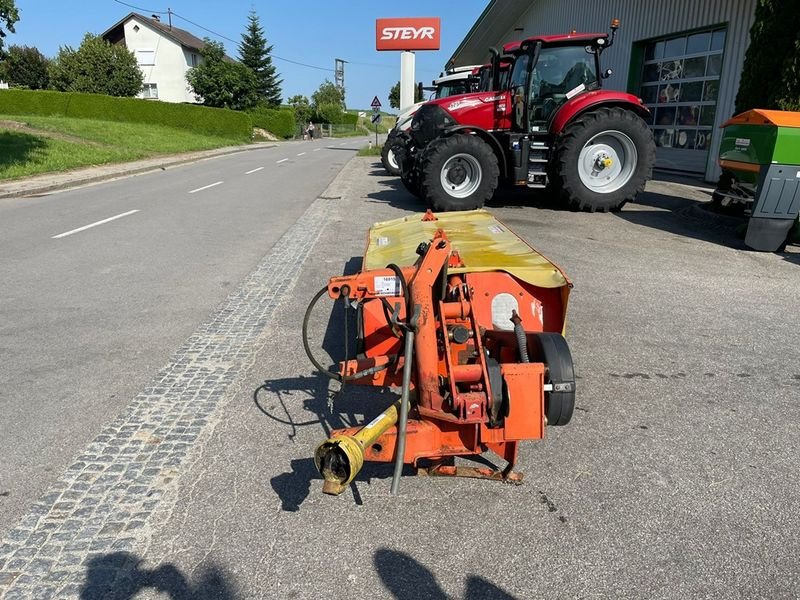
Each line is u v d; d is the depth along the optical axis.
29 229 9.73
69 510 2.92
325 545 2.70
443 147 10.23
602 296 6.09
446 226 5.45
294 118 55.03
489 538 2.75
